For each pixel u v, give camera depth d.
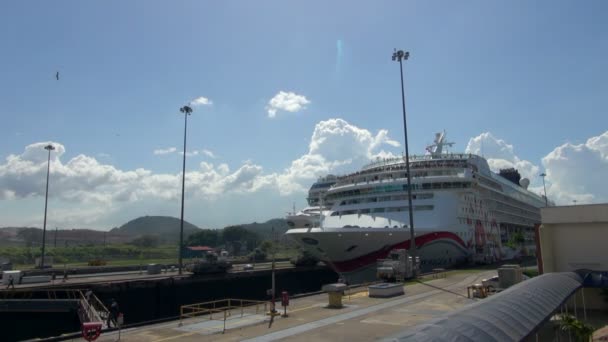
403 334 9.61
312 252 51.94
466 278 39.91
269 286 61.00
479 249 59.59
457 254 54.31
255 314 23.66
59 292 39.53
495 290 28.73
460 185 55.59
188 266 59.09
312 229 47.19
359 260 48.75
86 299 34.84
